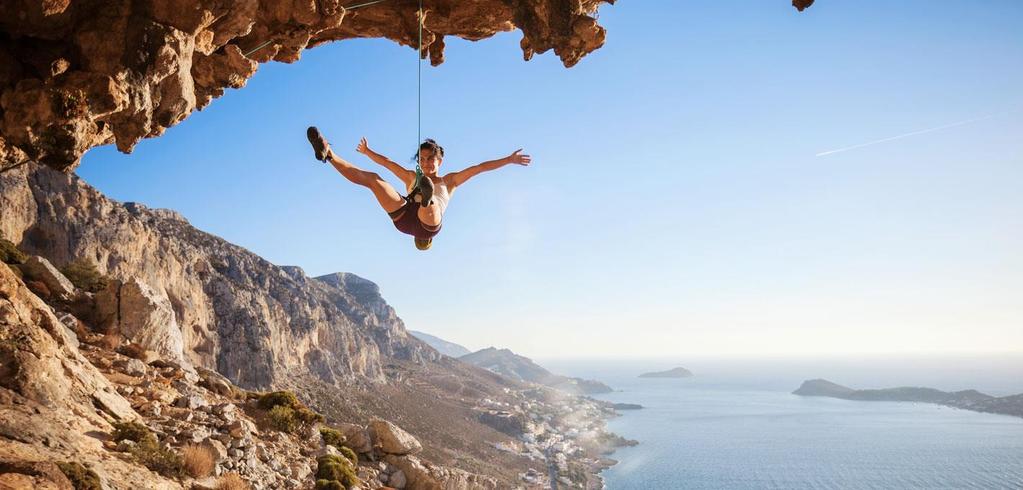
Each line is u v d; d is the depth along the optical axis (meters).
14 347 13.58
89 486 10.48
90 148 9.78
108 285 26.81
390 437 24.70
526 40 11.80
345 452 22.38
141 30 8.57
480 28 13.30
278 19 11.42
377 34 13.88
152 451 13.98
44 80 8.26
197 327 140.25
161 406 18.38
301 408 23.11
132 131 9.12
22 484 9.33
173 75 9.19
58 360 15.04
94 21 8.39
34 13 7.95
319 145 5.97
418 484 23.70
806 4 10.14
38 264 26.97
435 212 6.35
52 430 12.31
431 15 12.90
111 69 8.43
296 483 17.69
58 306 25.86
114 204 125.62
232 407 20.80
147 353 23.75
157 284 128.00
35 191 104.38
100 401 15.25
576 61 11.28
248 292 170.75
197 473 14.53
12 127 8.04
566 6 10.45
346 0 12.48
